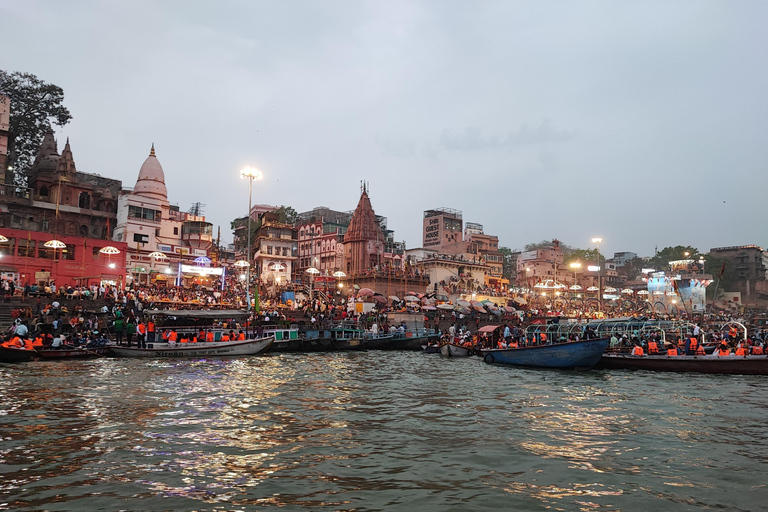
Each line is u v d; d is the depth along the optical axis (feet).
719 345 97.55
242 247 276.82
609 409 57.31
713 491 31.37
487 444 41.39
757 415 54.44
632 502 29.43
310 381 76.48
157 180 219.00
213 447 39.22
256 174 153.99
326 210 320.29
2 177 183.01
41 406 52.70
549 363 98.32
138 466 34.37
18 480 31.30
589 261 391.24
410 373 90.17
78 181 201.26
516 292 283.59
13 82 213.05
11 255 144.46
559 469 35.19
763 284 372.58
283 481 31.89
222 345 110.73
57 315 115.96
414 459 36.99
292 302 174.29
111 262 159.74
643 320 148.15
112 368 84.28
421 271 249.34
